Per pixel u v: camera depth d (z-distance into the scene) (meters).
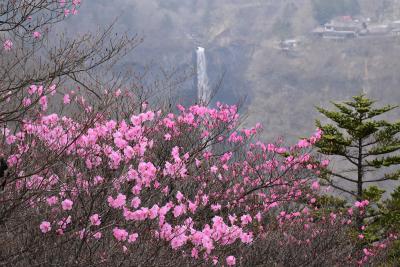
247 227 8.40
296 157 10.78
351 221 12.16
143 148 5.24
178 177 6.12
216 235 4.97
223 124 9.59
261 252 8.26
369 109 13.98
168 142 8.46
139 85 8.59
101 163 5.34
